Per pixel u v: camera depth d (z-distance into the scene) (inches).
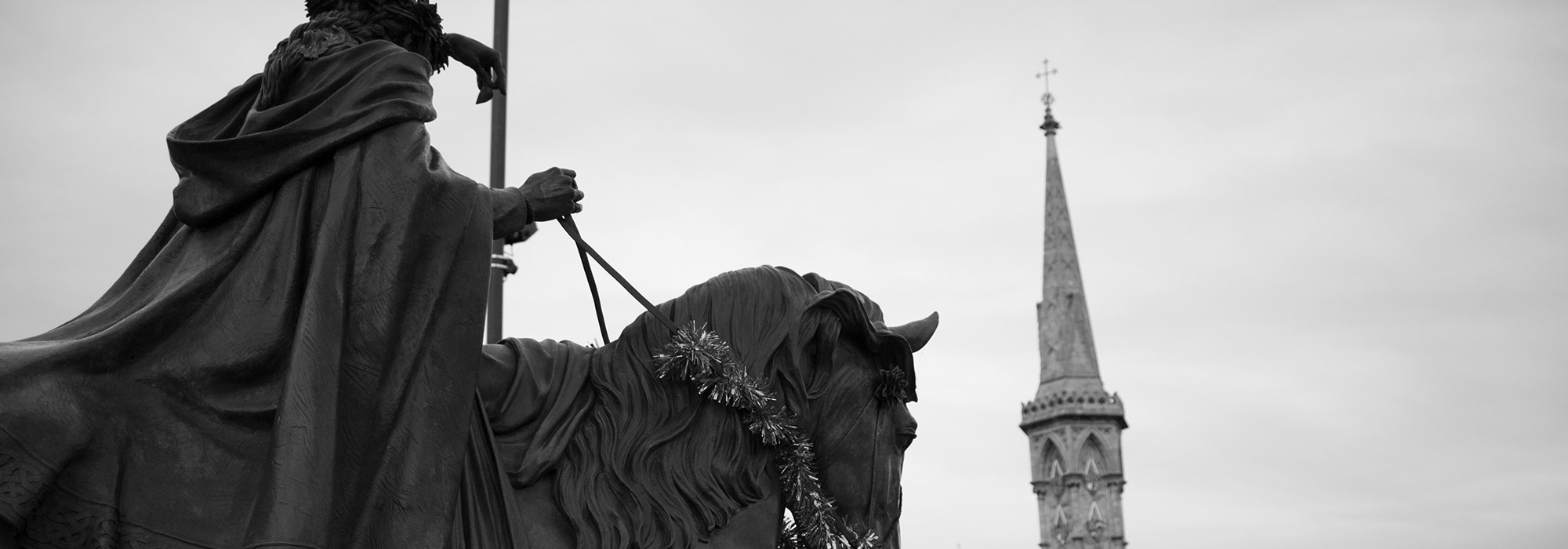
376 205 235.3
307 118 240.5
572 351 271.3
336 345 226.1
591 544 247.4
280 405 219.1
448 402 233.3
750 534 261.9
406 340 233.1
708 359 262.8
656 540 253.1
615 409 262.4
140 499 217.0
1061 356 5236.2
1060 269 5374.0
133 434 219.9
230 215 240.5
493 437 247.1
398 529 222.7
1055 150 5634.8
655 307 274.1
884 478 282.8
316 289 227.1
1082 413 5088.6
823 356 280.1
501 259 572.1
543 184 268.1
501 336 565.6
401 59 250.4
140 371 224.4
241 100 254.4
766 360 274.4
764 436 264.7
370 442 227.3
